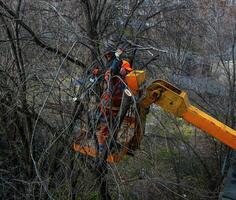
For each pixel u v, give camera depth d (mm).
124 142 4734
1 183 5660
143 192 6211
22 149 5812
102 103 4504
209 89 7535
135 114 4590
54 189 5414
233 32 7363
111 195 5672
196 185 7027
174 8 7195
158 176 5809
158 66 6953
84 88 4754
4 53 5555
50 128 5539
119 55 4555
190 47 7797
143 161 5879
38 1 5496
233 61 7176
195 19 7547
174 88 4645
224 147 7137
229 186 5078
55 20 5555
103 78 4684
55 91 5355
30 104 5520
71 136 5066
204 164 7062
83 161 5117
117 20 6719
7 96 5480
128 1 6754
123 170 5879
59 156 5457
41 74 5199
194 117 4582
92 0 6309
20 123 5754
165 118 7238
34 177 5680
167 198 6344
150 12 7039
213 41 7695
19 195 5656
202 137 8094
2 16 5363
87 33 6082
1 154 5930
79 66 5496
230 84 7156
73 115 5023
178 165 7062
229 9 7738
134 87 4449
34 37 5410
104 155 4602
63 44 5391
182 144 7965
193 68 7836
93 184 5113
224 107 7316
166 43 7418
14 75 5469
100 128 4723
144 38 6754
